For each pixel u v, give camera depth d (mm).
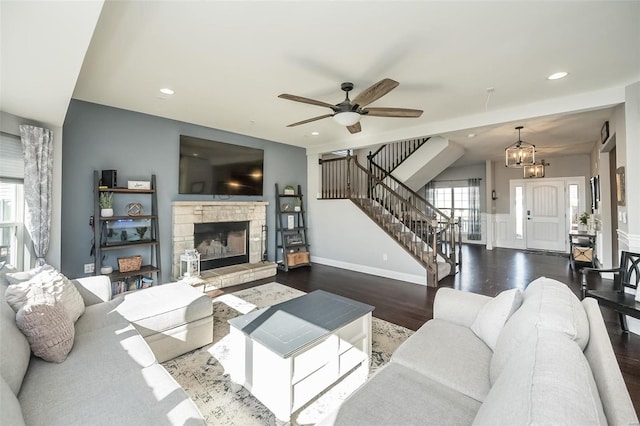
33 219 2945
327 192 7027
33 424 1170
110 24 2088
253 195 5633
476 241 9070
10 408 1077
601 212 5203
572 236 6199
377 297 4125
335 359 2029
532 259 6781
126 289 3865
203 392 2047
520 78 2988
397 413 1252
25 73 2006
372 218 5453
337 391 2092
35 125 3104
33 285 1917
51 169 3143
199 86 3201
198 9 1941
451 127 4379
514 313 1659
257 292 4297
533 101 3629
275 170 6066
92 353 1715
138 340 1900
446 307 2178
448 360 1620
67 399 1322
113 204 3922
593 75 2908
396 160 6746
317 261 6453
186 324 2533
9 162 2842
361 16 2027
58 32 1539
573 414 710
